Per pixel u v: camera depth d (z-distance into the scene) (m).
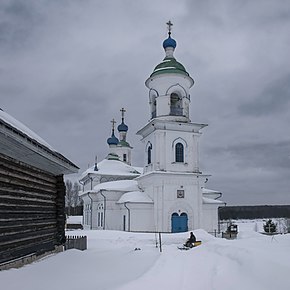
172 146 35.09
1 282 8.30
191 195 34.59
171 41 38.12
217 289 8.16
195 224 34.22
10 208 10.52
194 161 35.47
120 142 59.97
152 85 37.09
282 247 13.92
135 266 11.88
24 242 11.48
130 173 49.72
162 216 33.34
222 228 53.22
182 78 36.19
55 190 15.32
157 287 8.30
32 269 10.34
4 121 8.46
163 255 15.52
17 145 9.48
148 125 35.75
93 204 42.19
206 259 13.66
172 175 34.12
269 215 111.88
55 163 12.66
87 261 12.83
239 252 12.61
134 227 33.62
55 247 14.87
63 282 8.70
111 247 21.89
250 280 8.74
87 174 48.53
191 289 8.16
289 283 7.91
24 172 11.73
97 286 8.27
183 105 35.97
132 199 34.28
